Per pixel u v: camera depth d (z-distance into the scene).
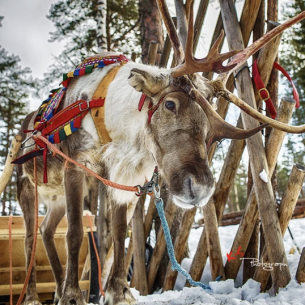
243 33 3.87
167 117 2.54
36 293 3.53
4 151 15.90
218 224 3.90
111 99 3.02
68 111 3.08
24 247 3.71
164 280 4.48
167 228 2.57
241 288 3.25
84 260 4.00
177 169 2.38
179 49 2.76
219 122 2.42
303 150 22.56
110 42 10.98
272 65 3.63
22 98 16.09
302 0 13.95
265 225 3.16
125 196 3.06
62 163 3.47
